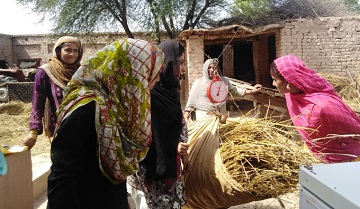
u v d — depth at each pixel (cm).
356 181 104
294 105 230
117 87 136
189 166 213
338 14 1215
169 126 200
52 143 130
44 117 284
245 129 216
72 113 128
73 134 126
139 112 138
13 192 245
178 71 203
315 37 1042
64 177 125
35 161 473
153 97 199
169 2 1175
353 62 1047
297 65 221
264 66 1298
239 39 1204
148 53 141
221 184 188
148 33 1408
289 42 1042
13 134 709
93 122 130
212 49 1495
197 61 968
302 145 229
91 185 135
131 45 139
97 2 1378
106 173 134
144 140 143
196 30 937
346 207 91
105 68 134
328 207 100
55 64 281
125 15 1382
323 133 215
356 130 216
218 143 210
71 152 126
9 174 240
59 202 124
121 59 136
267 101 347
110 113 132
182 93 1135
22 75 1473
